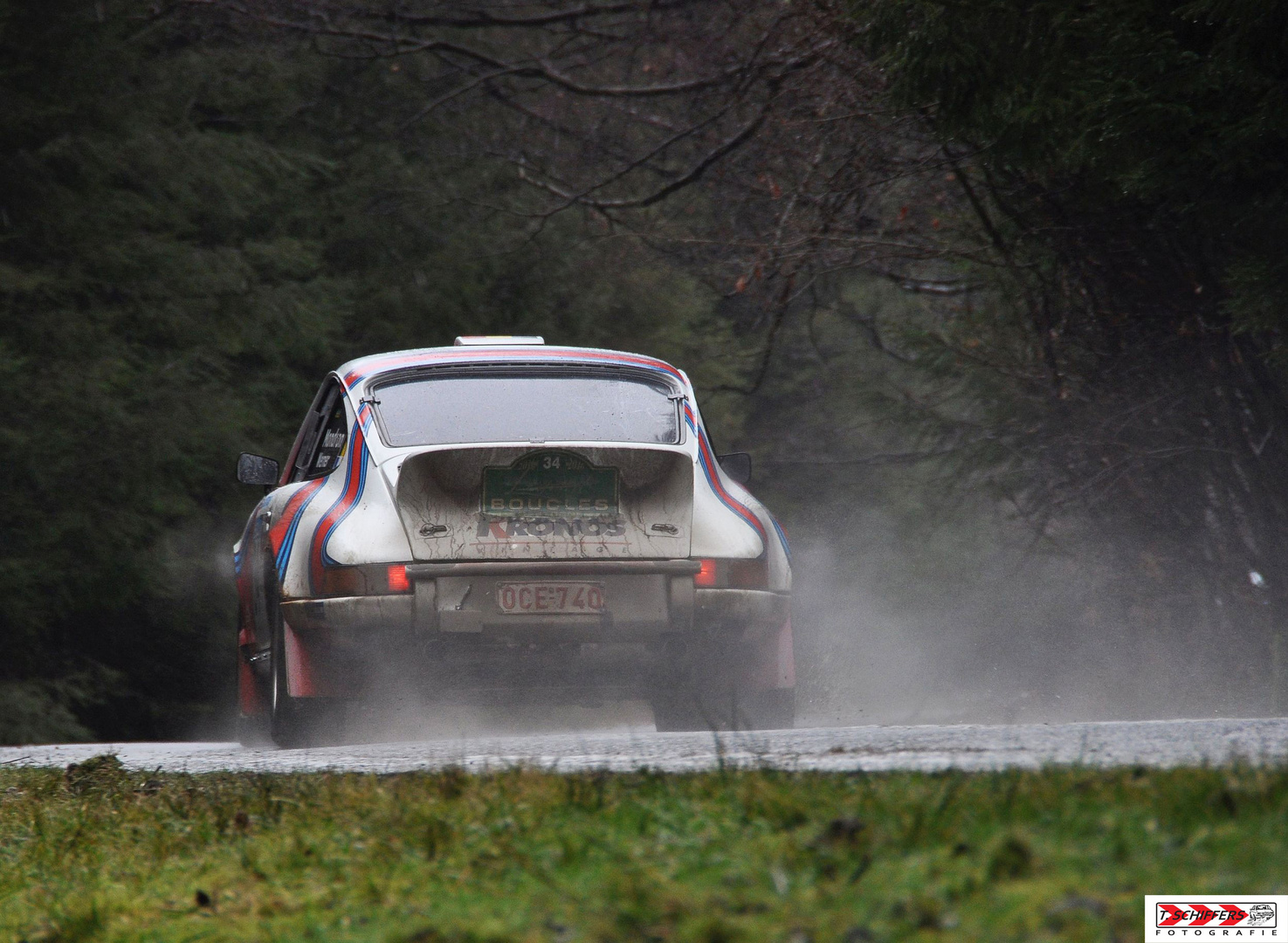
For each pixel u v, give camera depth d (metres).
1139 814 11.95
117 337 87.38
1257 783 12.67
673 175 77.81
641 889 11.04
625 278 102.81
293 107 103.19
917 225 62.88
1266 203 43.44
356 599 27.81
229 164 93.94
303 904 13.13
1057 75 45.09
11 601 79.12
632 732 24.11
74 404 81.81
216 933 12.83
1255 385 53.25
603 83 92.38
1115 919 9.07
